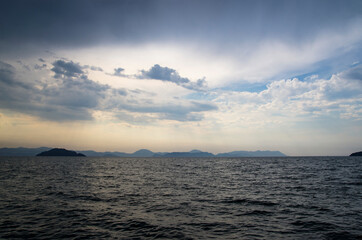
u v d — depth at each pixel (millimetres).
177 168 74375
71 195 23016
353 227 12844
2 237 11406
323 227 12898
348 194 23297
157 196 22938
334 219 14484
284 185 30531
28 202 19484
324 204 18781
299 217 15016
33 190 25828
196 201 20500
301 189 26844
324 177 40500
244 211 16781
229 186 30109
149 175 47625
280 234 11844
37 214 15711
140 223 13852
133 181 36188
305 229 12602
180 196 22953
